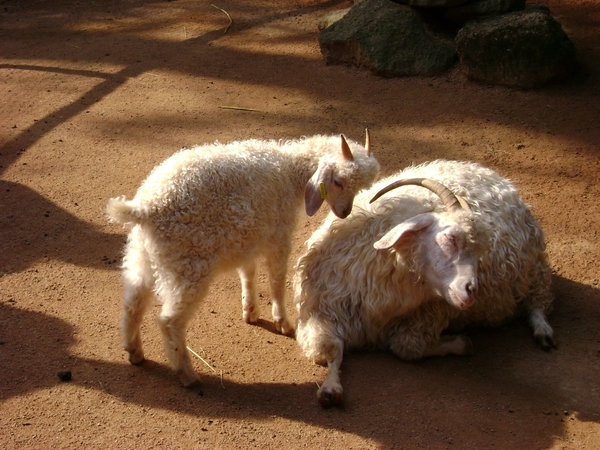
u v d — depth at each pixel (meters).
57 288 5.38
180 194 4.16
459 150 7.57
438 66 9.13
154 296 4.45
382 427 4.08
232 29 11.23
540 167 7.24
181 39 10.91
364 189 4.98
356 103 8.66
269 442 3.93
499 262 4.93
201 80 9.42
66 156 7.54
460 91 8.79
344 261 4.81
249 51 10.35
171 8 12.39
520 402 4.33
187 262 4.16
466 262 4.22
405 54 9.22
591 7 10.39
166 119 8.36
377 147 7.66
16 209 6.50
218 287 5.60
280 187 4.77
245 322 5.18
